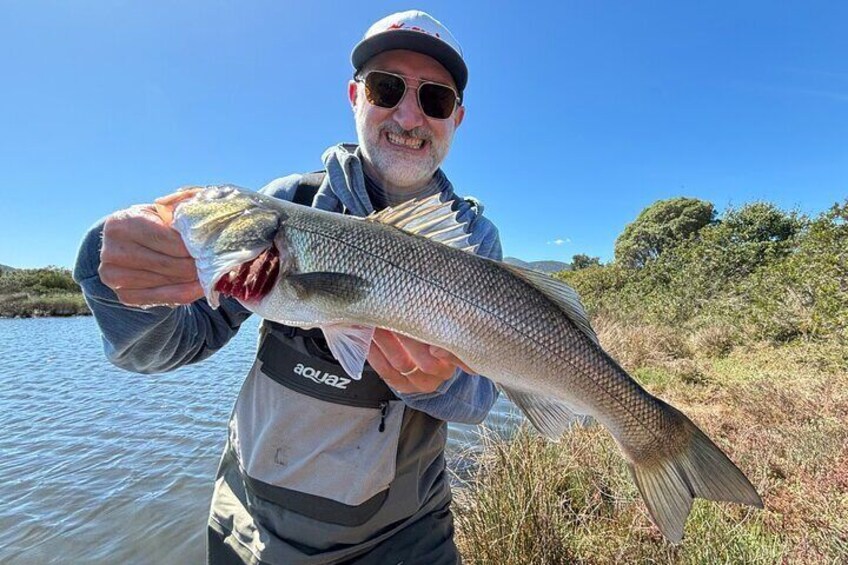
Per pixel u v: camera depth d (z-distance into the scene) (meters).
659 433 0.58
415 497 0.57
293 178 0.67
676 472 0.57
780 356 2.30
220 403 2.57
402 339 0.51
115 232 0.41
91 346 5.10
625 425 0.58
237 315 0.59
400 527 0.56
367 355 0.50
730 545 0.81
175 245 0.43
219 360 3.82
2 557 1.24
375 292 0.52
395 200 0.70
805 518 0.89
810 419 1.40
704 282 4.18
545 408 0.55
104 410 2.47
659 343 3.09
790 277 2.87
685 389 2.11
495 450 1.14
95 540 1.31
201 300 0.56
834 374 1.83
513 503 0.93
